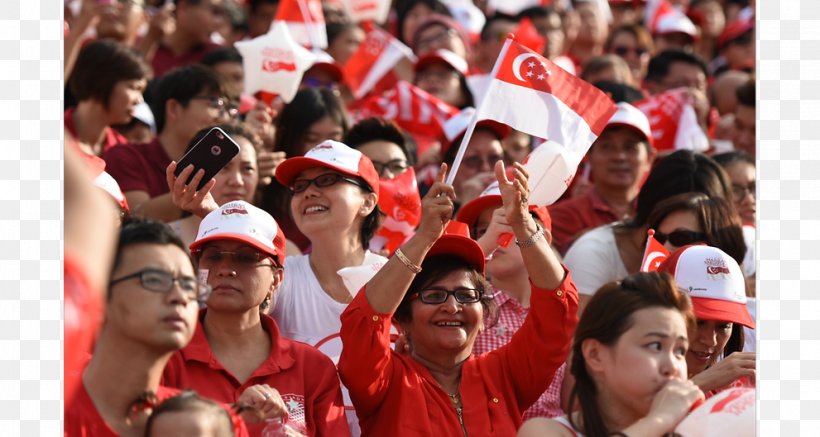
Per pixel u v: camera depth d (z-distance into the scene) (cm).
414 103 2341
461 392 1345
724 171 1819
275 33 1948
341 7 3272
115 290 1056
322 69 2400
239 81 2406
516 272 1596
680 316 1157
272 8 2953
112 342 1067
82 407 1059
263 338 1328
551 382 1480
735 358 1342
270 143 1991
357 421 1402
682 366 1151
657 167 1823
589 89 1516
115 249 1066
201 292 1248
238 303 1292
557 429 1169
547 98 1498
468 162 2114
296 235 1816
